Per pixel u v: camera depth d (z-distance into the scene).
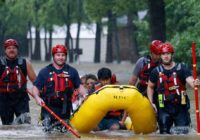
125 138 18.50
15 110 22.20
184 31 52.75
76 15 109.00
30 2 109.62
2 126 21.52
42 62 111.12
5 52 21.77
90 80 21.97
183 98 19.42
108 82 21.58
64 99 19.81
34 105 31.06
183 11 56.56
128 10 80.56
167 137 18.64
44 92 19.88
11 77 21.83
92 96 19.89
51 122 19.91
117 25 120.88
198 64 46.16
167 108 19.58
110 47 114.69
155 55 21.25
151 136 19.03
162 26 57.28
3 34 116.50
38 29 119.44
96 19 86.88
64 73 19.83
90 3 83.38
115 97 19.52
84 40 148.50
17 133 19.69
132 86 19.89
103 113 19.75
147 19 72.50
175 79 19.36
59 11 108.31
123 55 137.50
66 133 19.73
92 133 20.06
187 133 19.59
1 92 21.97
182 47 47.31
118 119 21.33
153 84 19.73
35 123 22.75
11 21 115.00
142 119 19.69
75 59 114.56
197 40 45.44
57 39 147.25
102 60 144.38
